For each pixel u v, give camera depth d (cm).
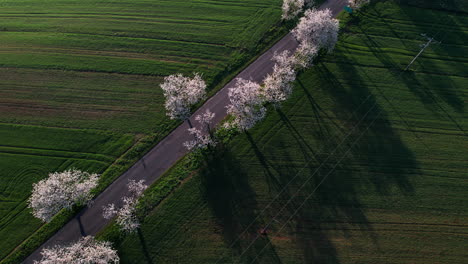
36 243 3525
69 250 3212
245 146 4094
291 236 3591
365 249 3553
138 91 4666
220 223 3631
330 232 3625
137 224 3425
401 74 4803
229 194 3784
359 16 5434
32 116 4456
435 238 3619
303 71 4791
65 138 4231
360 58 4956
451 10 5544
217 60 4984
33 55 5116
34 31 5444
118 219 3434
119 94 4641
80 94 4659
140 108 4488
